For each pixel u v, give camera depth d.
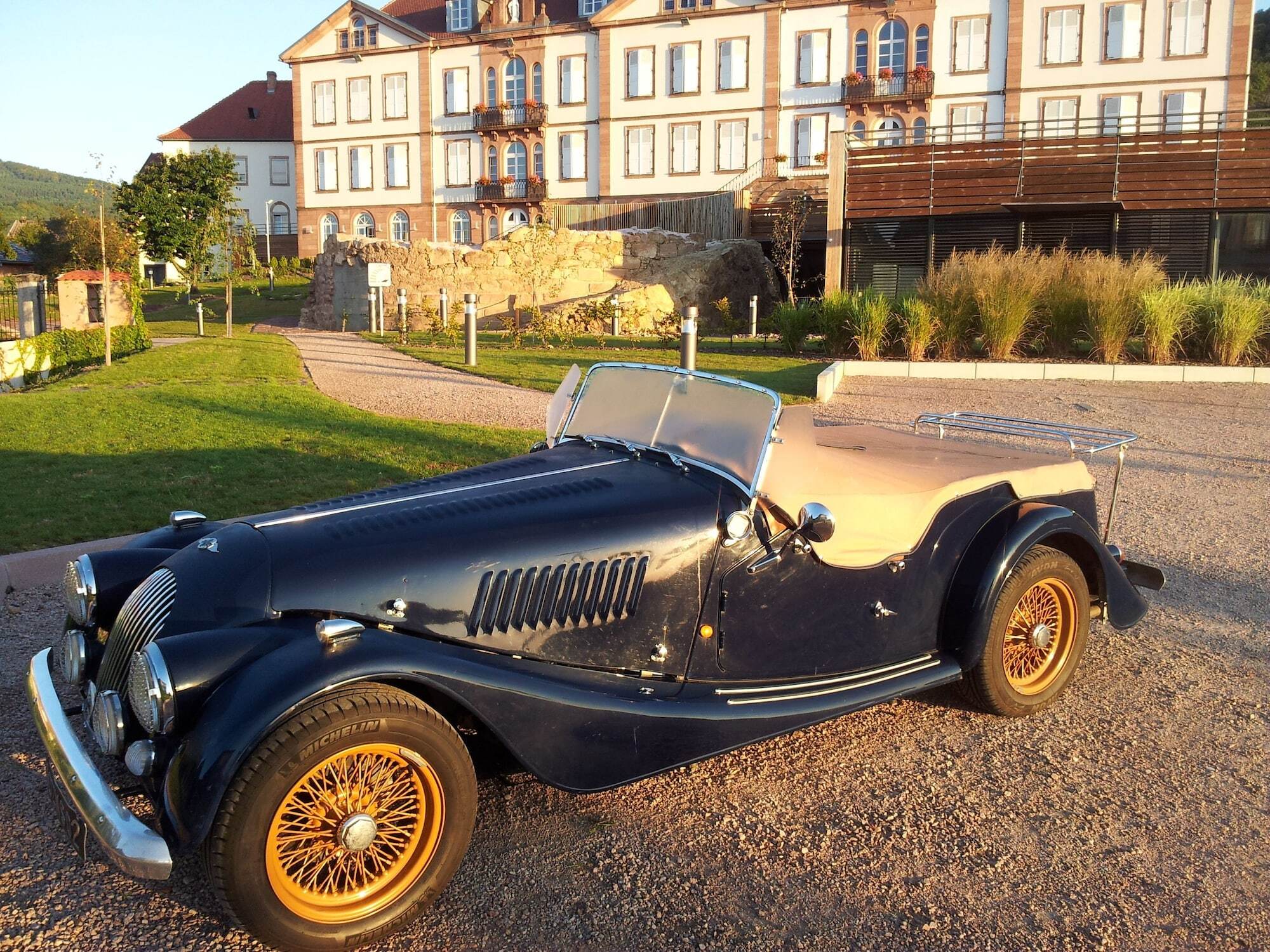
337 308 32.12
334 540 3.26
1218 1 42.53
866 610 4.02
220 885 2.74
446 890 3.23
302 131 59.44
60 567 6.16
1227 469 9.63
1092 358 17.12
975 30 45.66
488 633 3.33
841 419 11.71
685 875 3.32
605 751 3.31
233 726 2.71
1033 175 22.58
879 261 24.05
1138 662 5.13
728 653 3.74
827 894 3.21
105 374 15.70
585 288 31.77
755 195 41.59
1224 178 21.67
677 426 4.03
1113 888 3.24
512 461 4.16
